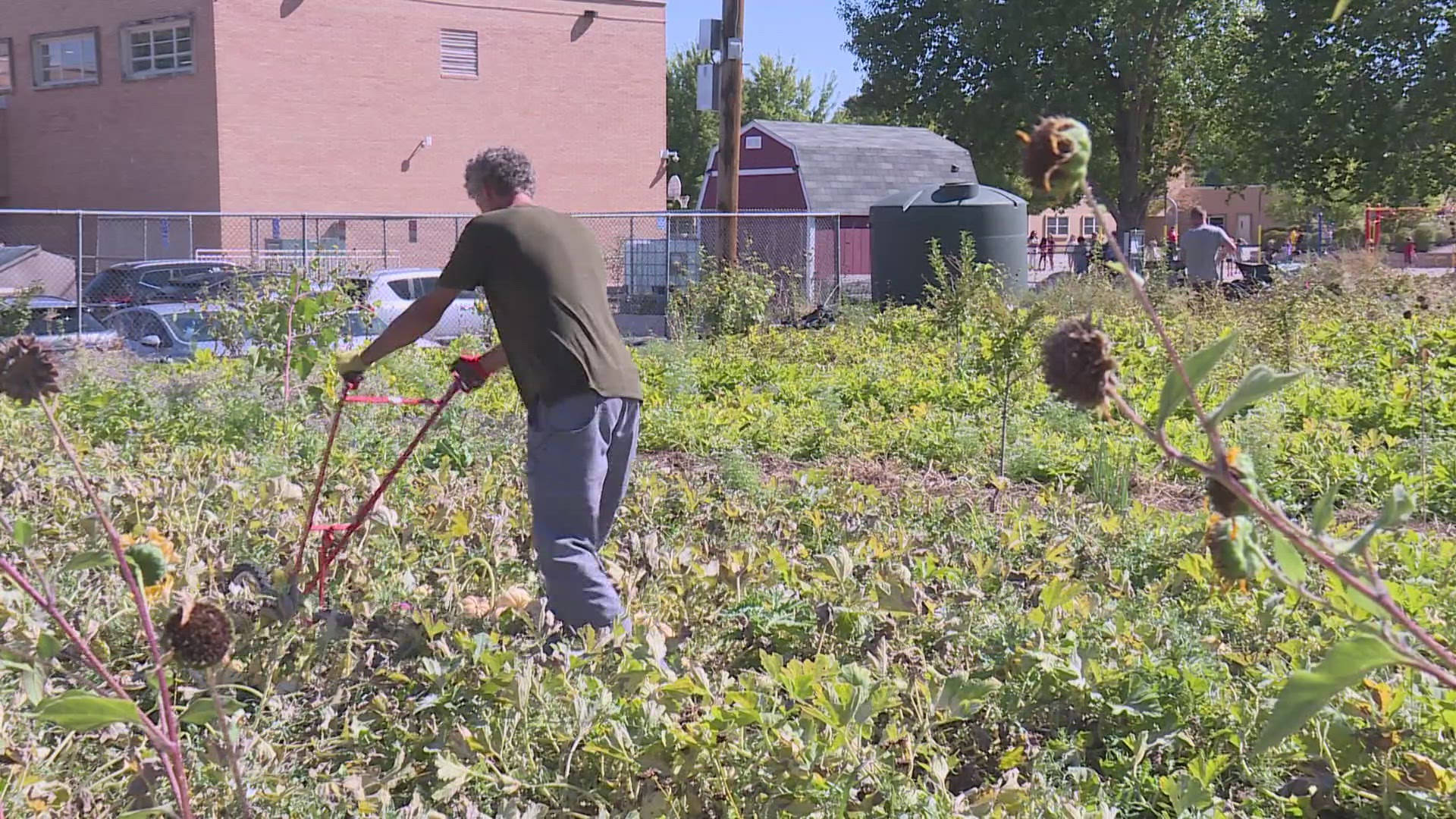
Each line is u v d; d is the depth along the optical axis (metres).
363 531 5.16
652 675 3.79
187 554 4.70
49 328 13.29
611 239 29.86
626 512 6.41
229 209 28.00
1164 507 7.35
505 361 4.59
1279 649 4.30
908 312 16.95
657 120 34.25
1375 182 33.88
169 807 2.44
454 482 6.76
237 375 9.52
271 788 3.28
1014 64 40.16
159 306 14.31
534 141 32.34
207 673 2.39
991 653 4.29
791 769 3.27
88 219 30.25
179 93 28.34
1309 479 7.76
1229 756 3.61
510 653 3.81
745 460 7.71
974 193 20.03
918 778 3.60
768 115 72.00
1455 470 7.68
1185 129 44.06
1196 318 14.62
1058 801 3.24
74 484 6.26
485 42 31.41
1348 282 16.02
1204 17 39.78
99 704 2.06
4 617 4.02
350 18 29.41
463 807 3.29
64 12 29.98
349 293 11.21
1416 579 4.99
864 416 10.37
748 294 17.44
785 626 4.51
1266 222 69.19
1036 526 6.09
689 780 3.38
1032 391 10.32
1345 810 3.49
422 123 30.66
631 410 4.45
